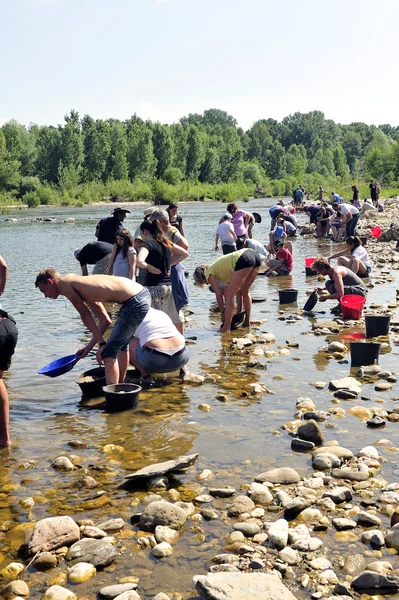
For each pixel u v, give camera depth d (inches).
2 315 208.1
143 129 3843.5
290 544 144.6
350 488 172.7
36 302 472.7
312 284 535.8
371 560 138.1
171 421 225.1
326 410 232.7
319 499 165.5
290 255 589.6
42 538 145.0
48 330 376.2
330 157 6505.9
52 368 247.8
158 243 304.3
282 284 539.8
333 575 132.2
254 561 135.9
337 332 359.6
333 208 932.6
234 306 381.1
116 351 248.5
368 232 975.6
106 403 242.1
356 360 293.4
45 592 127.4
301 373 281.3
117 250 352.5
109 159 3659.0
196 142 4101.9
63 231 1293.1
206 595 122.2
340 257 550.0
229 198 3250.5
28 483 178.5
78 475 183.5
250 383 267.7
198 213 2007.9
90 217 1915.6
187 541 147.1
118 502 166.9
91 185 3282.5
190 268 622.2
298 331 364.5
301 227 1134.4
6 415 204.7
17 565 137.0
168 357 260.8
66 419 230.5
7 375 287.1
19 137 3599.9
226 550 143.1
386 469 182.7
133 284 249.9
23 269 654.5
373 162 2935.5
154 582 131.2
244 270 358.9
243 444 203.5
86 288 240.1
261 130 7165.4
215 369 290.4
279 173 5477.4
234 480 177.9
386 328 346.0
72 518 158.2
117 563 139.0
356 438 206.1
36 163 3582.7
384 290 485.1
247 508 159.9
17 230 1334.9
